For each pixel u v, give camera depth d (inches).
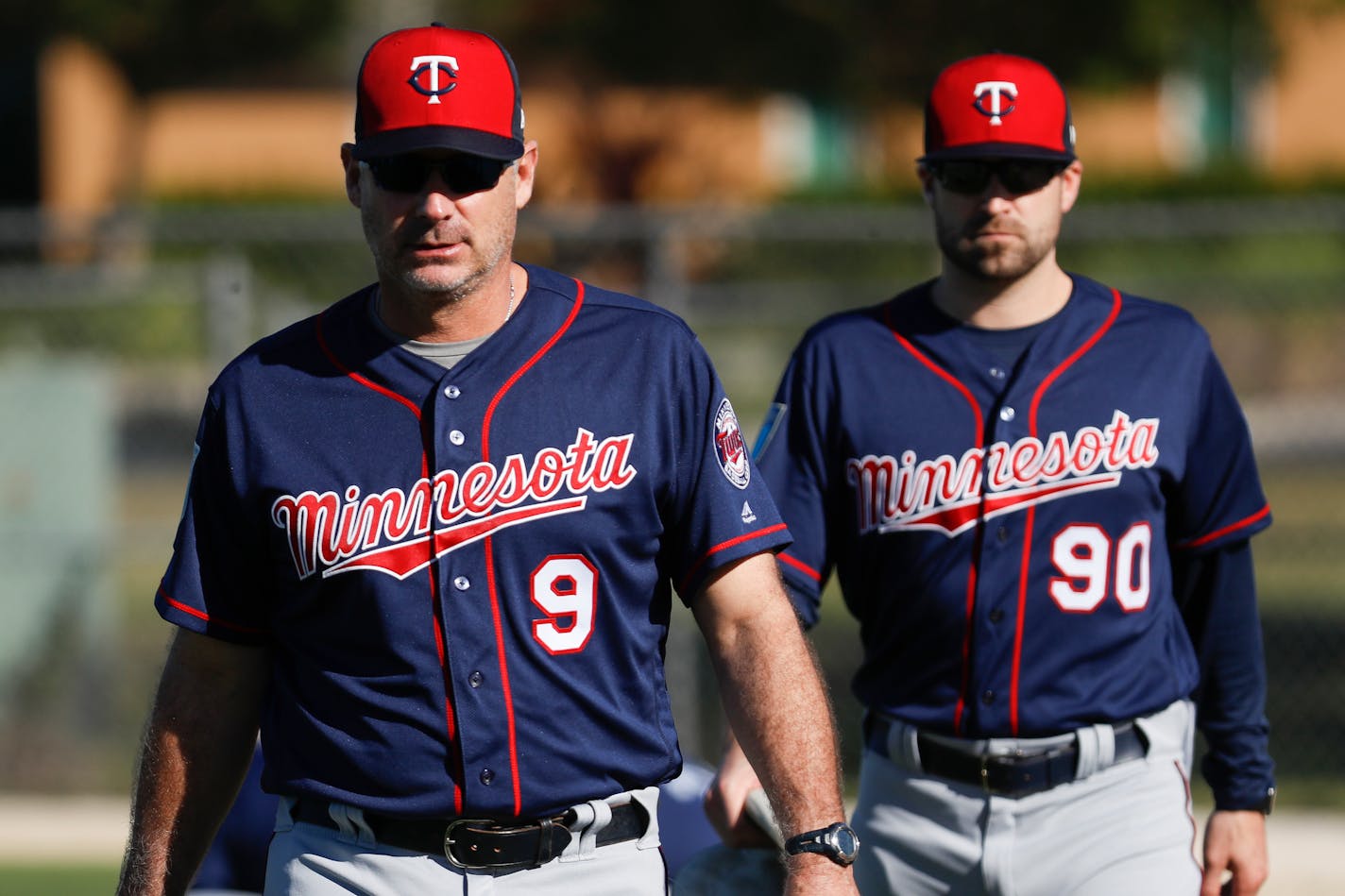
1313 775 1235.9
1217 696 586.6
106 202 3722.9
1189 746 562.6
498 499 409.7
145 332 2311.8
